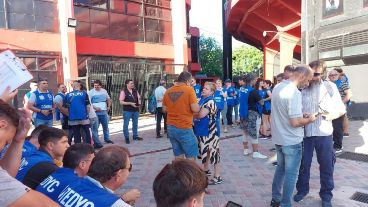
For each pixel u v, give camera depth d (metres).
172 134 4.98
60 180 2.08
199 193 1.46
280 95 3.89
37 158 2.65
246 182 5.54
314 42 14.22
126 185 5.60
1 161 1.93
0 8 14.61
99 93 9.32
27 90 13.67
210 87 5.27
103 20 18.58
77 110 7.73
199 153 5.51
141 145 9.17
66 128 8.16
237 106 12.88
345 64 13.23
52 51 16.14
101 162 2.24
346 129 8.86
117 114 17.58
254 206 4.52
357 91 12.95
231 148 8.34
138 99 9.86
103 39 18.52
